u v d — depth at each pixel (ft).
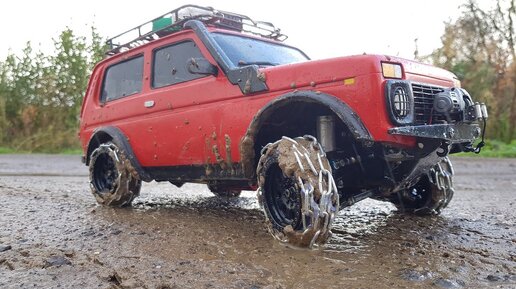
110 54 21.62
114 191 18.78
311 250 12.10
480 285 9.72
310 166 11.78
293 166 11.89
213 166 15.67
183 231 14.56
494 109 71.26
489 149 63.87
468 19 75.46
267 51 17.57
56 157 61.16
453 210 19.12
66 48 79.41
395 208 19.43
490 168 44.16
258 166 13.16
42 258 11.32
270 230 12.95
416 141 12.09
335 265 10.93
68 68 79.77
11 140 79.92
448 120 12.62
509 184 30.99
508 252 12.28
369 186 14.15
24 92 82.28
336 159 13.25
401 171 13.56
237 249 12.37
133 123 18.49
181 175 17.24
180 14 18.12
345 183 14.16
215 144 15.19
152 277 10.03
